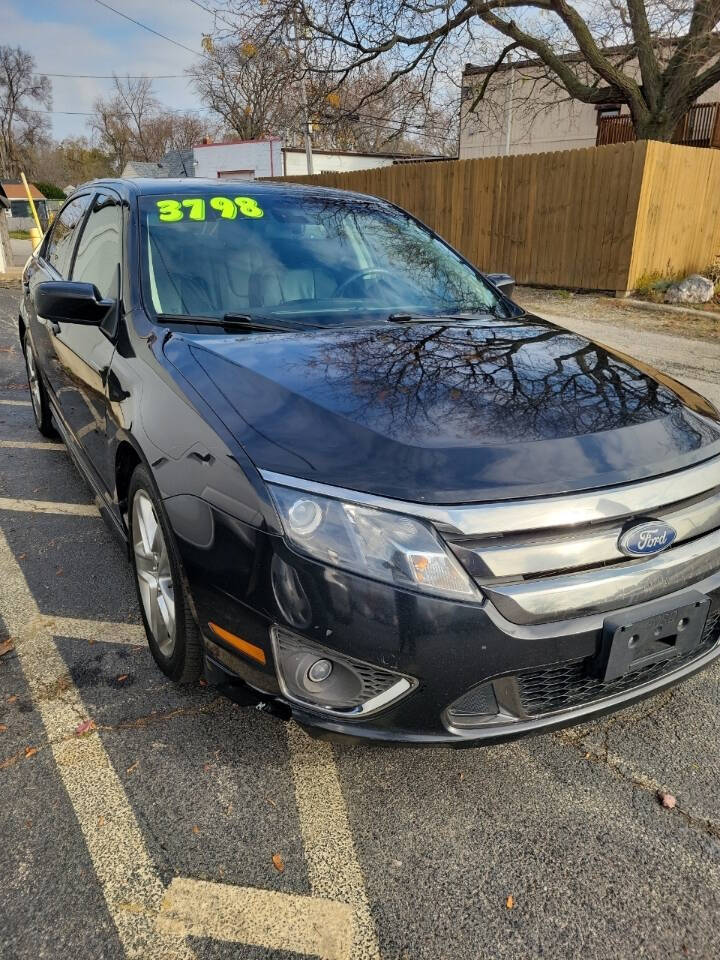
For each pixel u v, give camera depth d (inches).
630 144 410.9
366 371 85.8
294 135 1245.1
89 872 69.6
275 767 83.5
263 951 62.8
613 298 437.4
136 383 94.0
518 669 68.9
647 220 426.3
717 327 362.3
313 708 70.8
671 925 66.1
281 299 112.7
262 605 69.4
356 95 743.7
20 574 125.4
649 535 71.5
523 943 64.2
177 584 81.4
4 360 294.8
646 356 300.5
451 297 124.5
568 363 93.9
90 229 142.2
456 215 526.3
